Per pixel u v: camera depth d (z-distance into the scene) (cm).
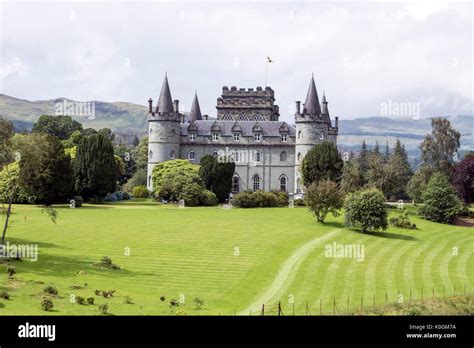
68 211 8681
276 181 12256
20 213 8188
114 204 10156
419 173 12281
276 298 4509
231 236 6912
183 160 11569
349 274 5388
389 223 8425
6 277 4447
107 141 10388
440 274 5528
